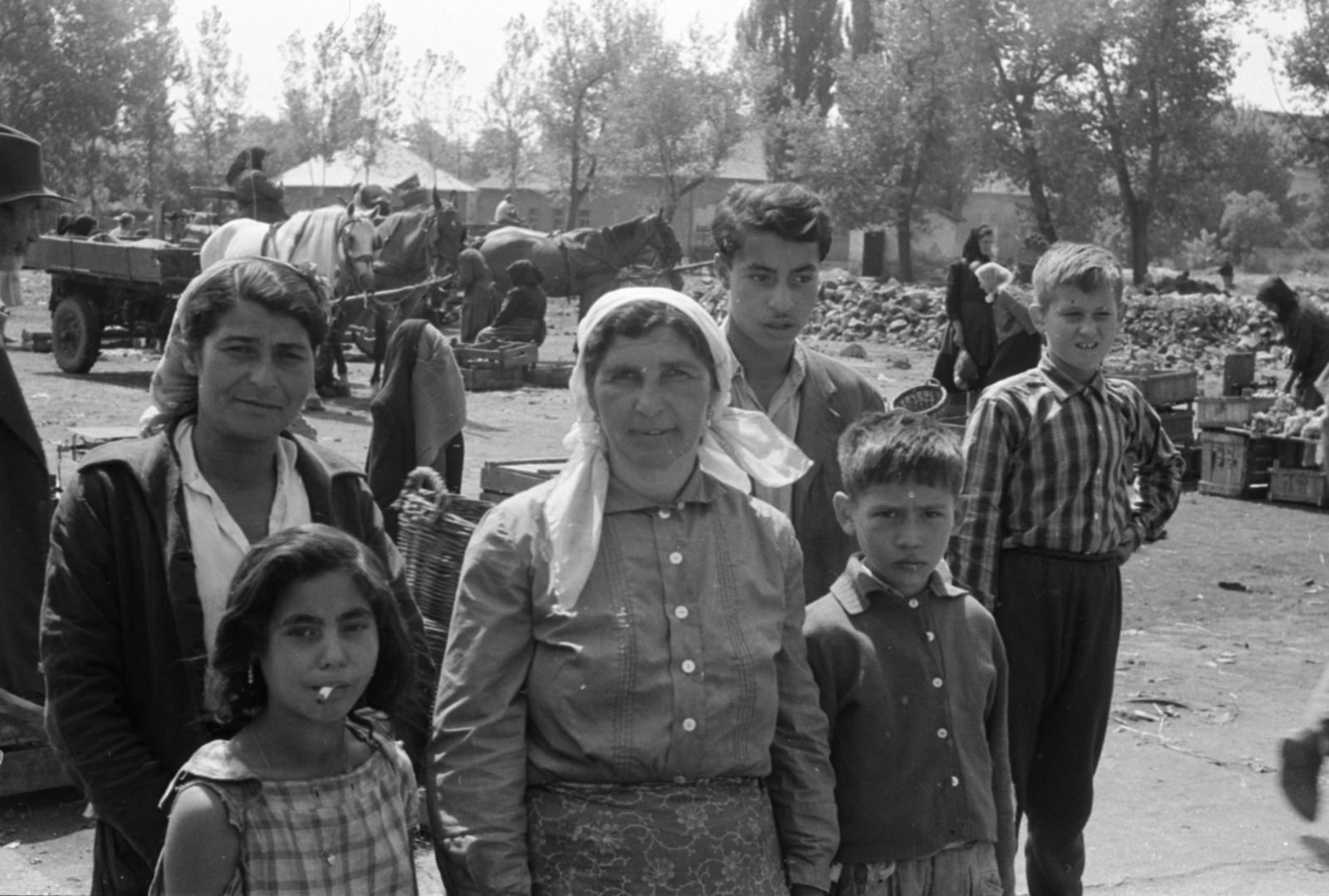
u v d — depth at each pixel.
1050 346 4.15
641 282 25.86
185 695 2.69
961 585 4.07
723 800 2.72
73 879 4.37
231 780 2.43
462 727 2.70
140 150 50.09
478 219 65.88
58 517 2.71
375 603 2.51
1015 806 4.07
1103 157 51.44
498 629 2.73
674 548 2.79
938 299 33.53
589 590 2.74
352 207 18.23
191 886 2.40
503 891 2.60
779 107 75.12
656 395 2.73
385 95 32.22
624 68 58.62
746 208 3.61
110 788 2.61
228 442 2.81
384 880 2.54
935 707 3.21
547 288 25.94
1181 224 52.56
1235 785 5.86
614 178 60.31
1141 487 4.48
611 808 2.66
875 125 54.94
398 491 6.71
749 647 2.77
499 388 20.20
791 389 3.71
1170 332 31.72
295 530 2.52
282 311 2.75
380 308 18.59
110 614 2.68
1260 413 13.46
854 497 3.29
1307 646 8.12
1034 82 52.03
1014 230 80.75
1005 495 4.11
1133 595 9.30
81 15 44.81
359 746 2.61
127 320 19.50
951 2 51.84
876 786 3.16
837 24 76.69
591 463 2.81
